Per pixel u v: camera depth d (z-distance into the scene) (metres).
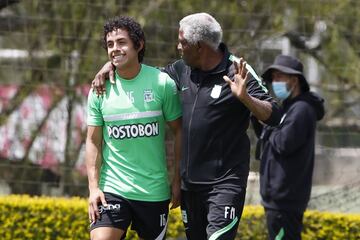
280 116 21.22
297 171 27.02
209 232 21.17
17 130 37.12
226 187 21.39
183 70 22.12
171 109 21.61
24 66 38.22
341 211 35.69
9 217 33.19
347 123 37.06
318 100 27.61
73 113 37.38
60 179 36.84
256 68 37.34
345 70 39.47
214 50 21.39
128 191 21.14
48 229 33.25
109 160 21.39
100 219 21.09
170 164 34.03
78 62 37.97
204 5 38.78
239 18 37.81
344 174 35.94
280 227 27.19
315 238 33.38
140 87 21.19
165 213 21.84
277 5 38.78
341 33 39.56
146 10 38.56
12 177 36.75
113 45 20.94
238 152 21.64
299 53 38.94
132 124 21.12
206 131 21.45
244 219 33.16
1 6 39.25
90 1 38.53
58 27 38.31
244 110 21.62
